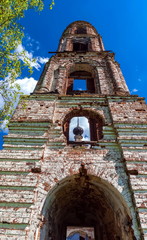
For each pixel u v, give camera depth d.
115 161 6.17
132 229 4.80
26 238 4.46
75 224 9.28
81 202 7.91
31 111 7.93
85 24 21.39
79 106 8.47
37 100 8.59
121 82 10.80
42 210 5.14
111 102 8.48
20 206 5.00
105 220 7.68
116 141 6.72
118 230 6.13
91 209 8.34
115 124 7.26
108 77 11.22
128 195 5.29
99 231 8.60
